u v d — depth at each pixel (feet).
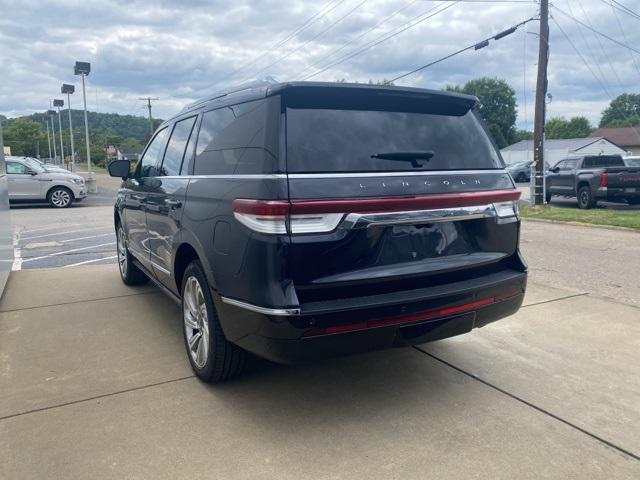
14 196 61.52
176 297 14.33
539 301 18.85
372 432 10.20
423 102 11.48
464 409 11.09
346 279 9.68
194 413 10.92
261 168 9.71
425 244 10.55
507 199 11.75
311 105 10.27
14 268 26.20
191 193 12.35
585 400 11.47
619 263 25.67
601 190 50.11
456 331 11.02
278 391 11.91
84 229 42.73
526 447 9.66
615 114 321.11
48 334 15.75
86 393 11.85
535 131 55.47
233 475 8.88
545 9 55.21
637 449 9.62
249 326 9.88
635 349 14.34
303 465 9.16
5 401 11.50
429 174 10.66
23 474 8.91
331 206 9.46
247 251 9.69
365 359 13.67
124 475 8.88
